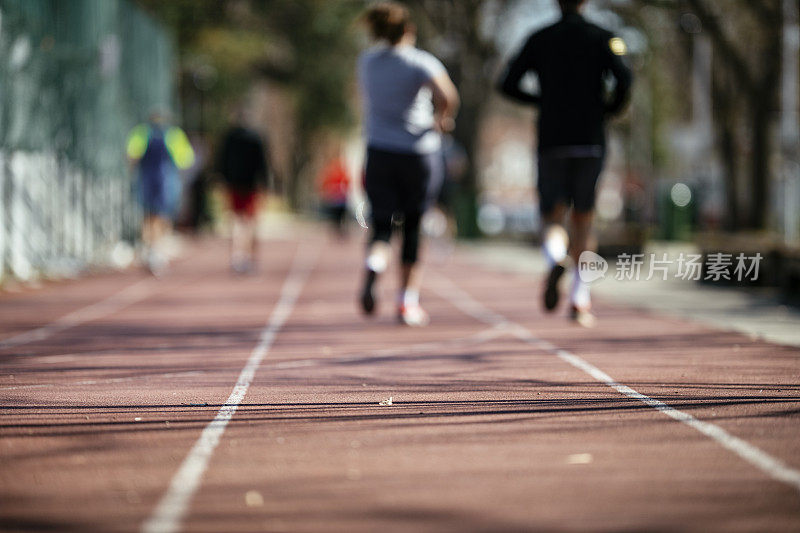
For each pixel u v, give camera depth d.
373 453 16.98
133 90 79.06
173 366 27.02
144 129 66.50
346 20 154.62
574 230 35.44
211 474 15.77
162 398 22.14
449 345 30.73
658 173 165.62
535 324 36.25
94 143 67.56
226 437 18.23
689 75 119.88
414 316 36.50
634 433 18.17
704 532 12.74
